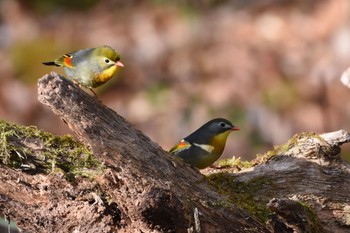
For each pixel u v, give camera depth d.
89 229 7.30
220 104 16.33
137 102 16.78
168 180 7.23
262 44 18.11
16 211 7.45
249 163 8.71
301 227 7.24
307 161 8.27
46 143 7.55
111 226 7.25
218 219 7.20
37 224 7.44
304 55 17.70
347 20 18.34
